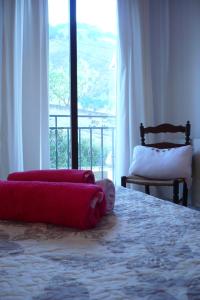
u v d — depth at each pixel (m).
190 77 3.14
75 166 2.94
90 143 3.70
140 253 0.71
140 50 3.04
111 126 3.40
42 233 0.87
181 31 3.18
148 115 3.08
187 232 0.86
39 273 0.62
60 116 3.28
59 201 0.91
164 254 0.71
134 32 3.06
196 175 2.78
